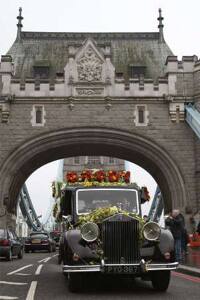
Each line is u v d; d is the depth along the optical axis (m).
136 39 43.25
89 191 12.92
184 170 35.53
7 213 35.88
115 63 41.00
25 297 10.12
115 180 13.47
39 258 26.19
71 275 10.88
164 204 39.88
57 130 35.75
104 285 12.37
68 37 43.31
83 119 35.94
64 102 36.12
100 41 43.06
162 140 35.91
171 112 36.03
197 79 36.19
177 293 10.87
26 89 36.12
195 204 35.09
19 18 43.75
